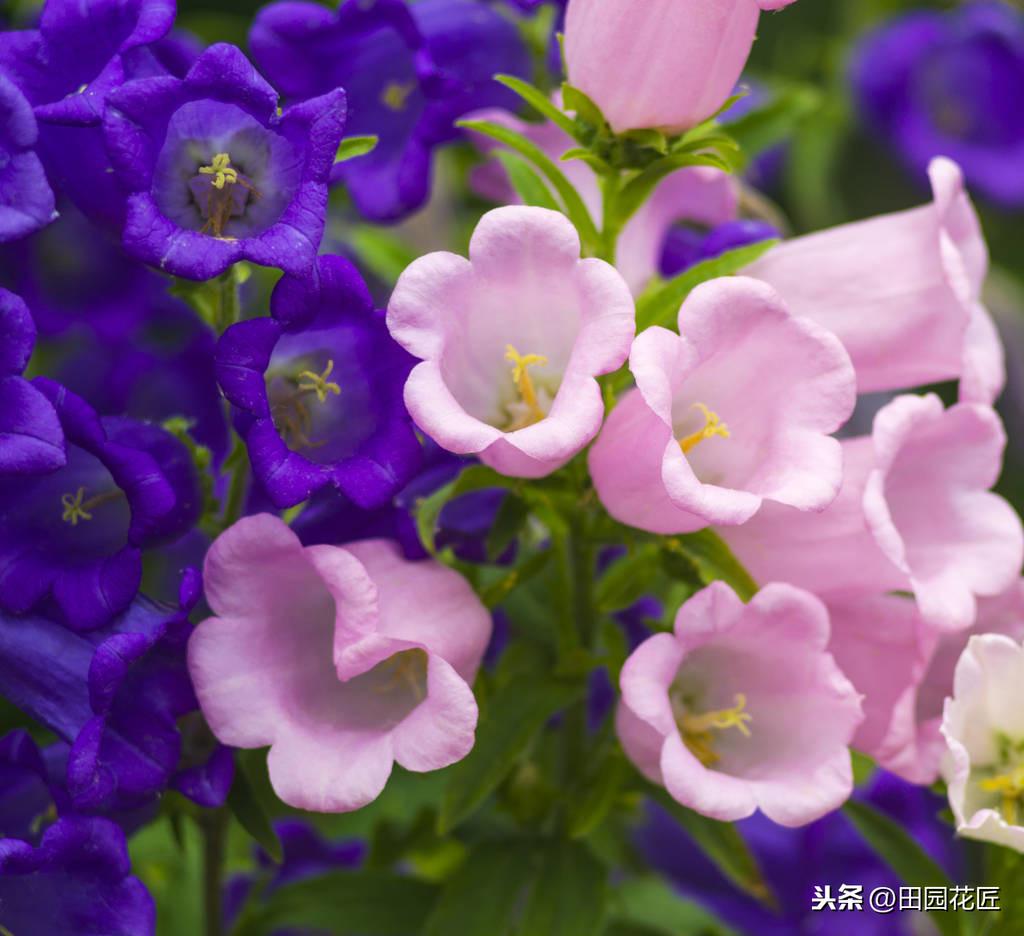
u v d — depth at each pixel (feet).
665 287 2.37
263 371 2.25
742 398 2.32
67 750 2.36
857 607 2.38
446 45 2.56
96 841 2.25
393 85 2.53
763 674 2.36
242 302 2.45
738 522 2.22
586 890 2.47
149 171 2.24
